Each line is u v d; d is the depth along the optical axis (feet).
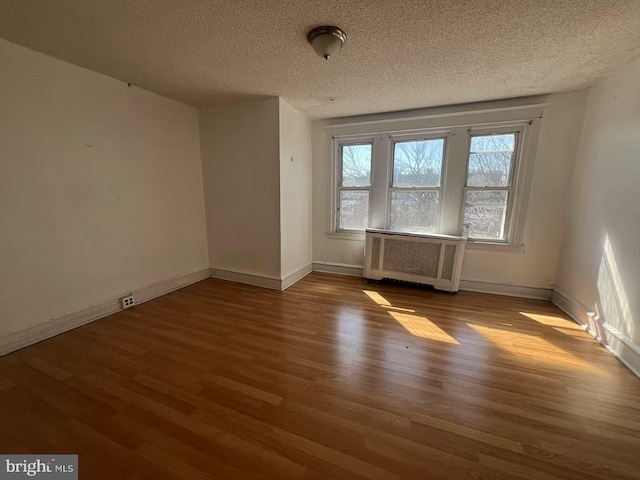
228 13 4.96
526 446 4.04
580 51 6.12
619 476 3.61
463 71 7.22
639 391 5.20
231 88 8.67
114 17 5.10
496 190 9.86
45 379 5.48
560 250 9.27
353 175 12.02
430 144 10.57
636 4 4.55
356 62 6.81
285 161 10.27
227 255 11.69
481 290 10.50
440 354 6.39
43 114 6.63
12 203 6.25
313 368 5.88
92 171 7.73
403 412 4.68
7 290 6.29
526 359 6.20
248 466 3.75
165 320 8.09
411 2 4.60
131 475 3.62
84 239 7.67
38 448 4.00
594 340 7.00
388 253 11.07
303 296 10.05
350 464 3.78
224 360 6.16
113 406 4.80
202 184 11.53
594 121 7.86
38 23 5.30
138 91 8.73
